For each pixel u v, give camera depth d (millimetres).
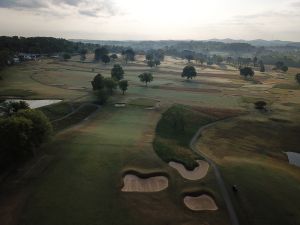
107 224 40344
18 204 43312
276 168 63500
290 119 101000
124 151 61656
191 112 101812
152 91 139375
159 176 54750
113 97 118062
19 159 54219
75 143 64062
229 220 43812
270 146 80500
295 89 162500
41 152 59125
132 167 55688
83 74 175750
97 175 51719
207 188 51344
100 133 73188
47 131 58969
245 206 47156
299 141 84812
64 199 44812
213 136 84062
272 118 101562
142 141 69250
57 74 169000
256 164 63281
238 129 91062
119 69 158000
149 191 49500
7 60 182125
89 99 110312
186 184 52344
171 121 90750
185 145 73812
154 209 44469
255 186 52719
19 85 130625
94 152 60000
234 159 66250
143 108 103750
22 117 55094
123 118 91500
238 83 180250
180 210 45062
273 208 47094
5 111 76562
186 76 185500
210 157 66375
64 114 92312
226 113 105000
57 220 40406
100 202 44750
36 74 162750
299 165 70438
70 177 50500
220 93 144000
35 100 108500
